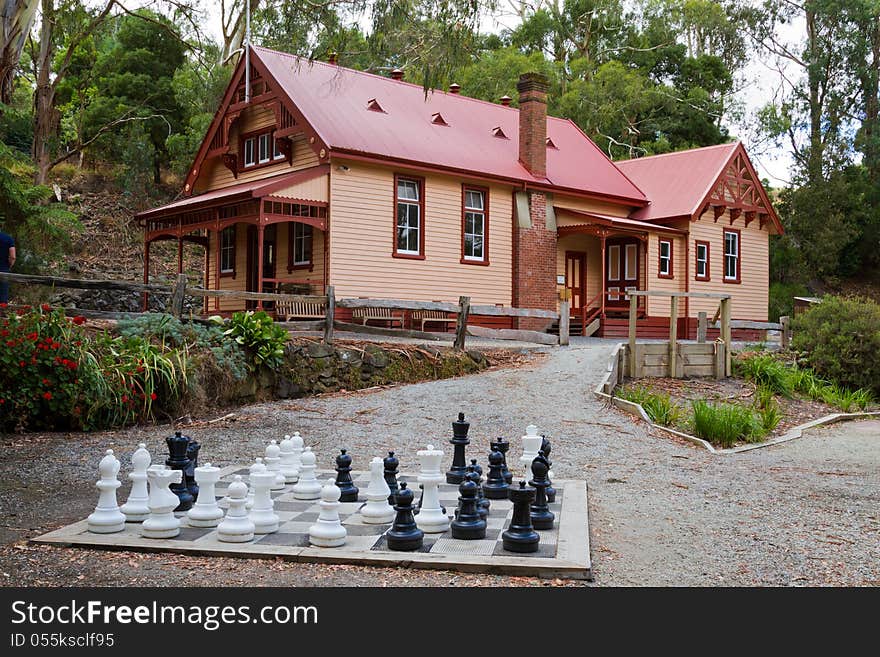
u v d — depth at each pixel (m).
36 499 7.16
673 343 16.19
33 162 27.95
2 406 10.16
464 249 22.69
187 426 11.10
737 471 9.46
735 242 29.53
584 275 27.02
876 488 8.66
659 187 28.94
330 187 19.88
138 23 37.28
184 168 33.84
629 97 41.28
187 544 5.59
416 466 9.09
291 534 5.89
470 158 23.02
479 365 16.56
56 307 11.88
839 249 42.16
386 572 5.21
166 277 28.84
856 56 46.88
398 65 14.70
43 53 27.92
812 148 44.97
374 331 15.70
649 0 46.94
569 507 6.80
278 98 21.16
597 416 12.35
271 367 13.27
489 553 5.43
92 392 10.62
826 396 16.22
